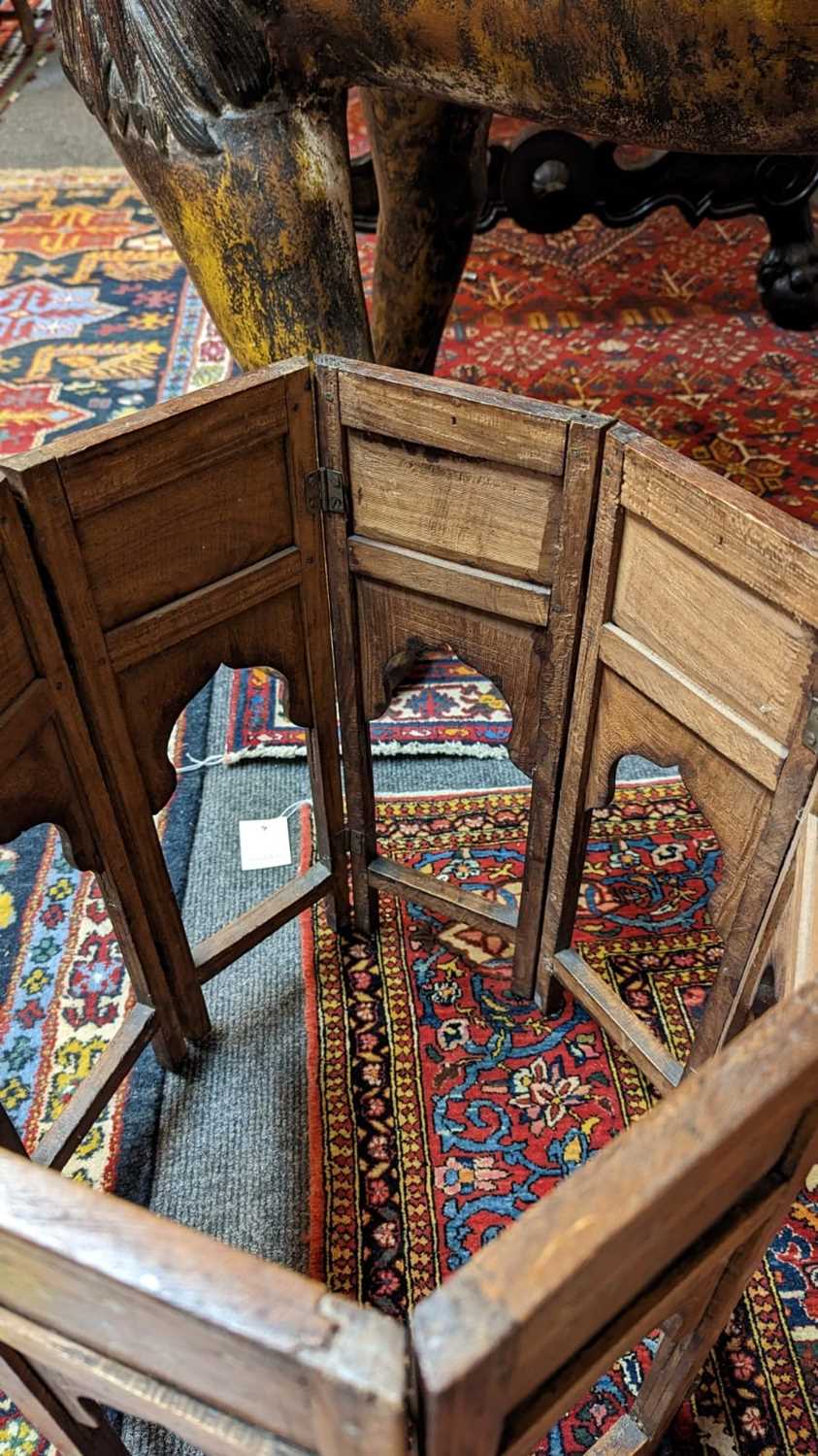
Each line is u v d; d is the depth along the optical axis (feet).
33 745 3.44
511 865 5.46
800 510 7.36
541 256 11.03
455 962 5.07
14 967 5.05
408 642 4.18
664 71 3.19
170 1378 2.00
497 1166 4.29
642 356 9.30
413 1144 4.37
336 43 3.94
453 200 6.13
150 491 3.39
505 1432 2.07
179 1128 4.44
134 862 4.01
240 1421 2.02
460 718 6.28
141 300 10.43
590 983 4.44
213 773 6.05
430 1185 4.23
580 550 3.50
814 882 2.92
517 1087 4.57
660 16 3.03
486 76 3.63
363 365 3.60
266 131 4.20
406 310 6.59
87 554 3.31
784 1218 2.68
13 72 15.58
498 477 3.55
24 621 3.25
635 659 3.54
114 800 3.82
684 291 10.36
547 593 3.68
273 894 4.97
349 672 4.37
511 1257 1.67
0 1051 4.69
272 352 4.67
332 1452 1.83
